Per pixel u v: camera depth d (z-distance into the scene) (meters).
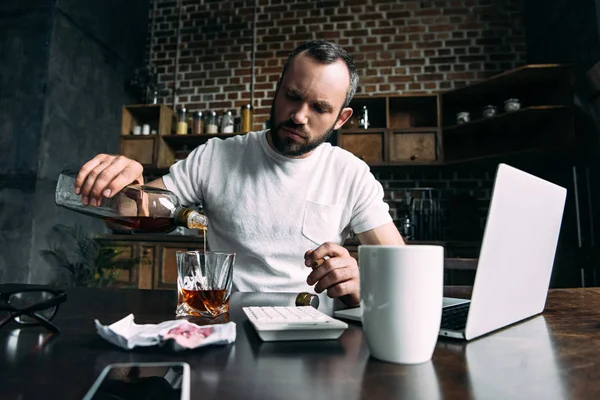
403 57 3.24
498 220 0.47
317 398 0.32
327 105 0.98
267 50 3.47
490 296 0.50
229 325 0.49
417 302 0.40
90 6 3.05
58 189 0.87
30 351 0.44
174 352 0.43
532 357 0.43
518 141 2.85
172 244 2.83
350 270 0.71
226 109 3.46
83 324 0.56
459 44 3.19
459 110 3.06
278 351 0.44
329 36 3.37
